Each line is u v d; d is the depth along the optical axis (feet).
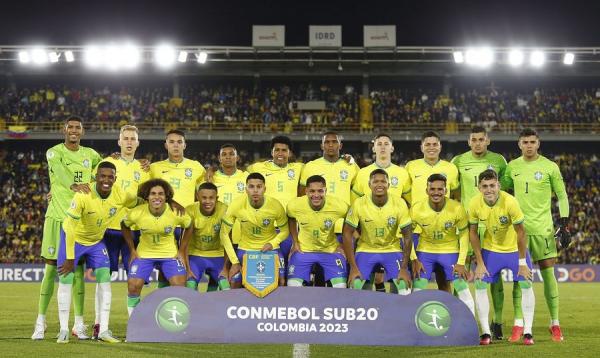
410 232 27.07
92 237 27.66
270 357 22.94
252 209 27.89
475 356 23.15
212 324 25.29
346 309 25.18
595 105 114.42
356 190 30.22
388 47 106.42
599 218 98.32
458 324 25.22
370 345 25.23
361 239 28.07
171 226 27.45
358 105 114.52
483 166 30.19
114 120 111.34
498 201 26.99
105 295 27.32
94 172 30.27
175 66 112.47
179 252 27.94
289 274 27.99
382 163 30.17
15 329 31.35
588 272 78.95
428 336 25.13
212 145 112.27
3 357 22.86
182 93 117.29
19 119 110.52
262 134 106.83
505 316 38.06
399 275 26.86
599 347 25.49
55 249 28.40
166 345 25.34
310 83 118.83
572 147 113.50
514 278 27.35
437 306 25.25
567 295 56.44
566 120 111.86
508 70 112.06
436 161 30.58
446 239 27.89
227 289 26.32
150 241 27.53
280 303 25.27
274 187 30.42
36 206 99.81
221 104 114.73
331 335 25.09
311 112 114.62
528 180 29.01
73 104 113.91
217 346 25.25
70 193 29.12
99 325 27.71
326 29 107.86
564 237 28.60
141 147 112.98
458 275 27.12
